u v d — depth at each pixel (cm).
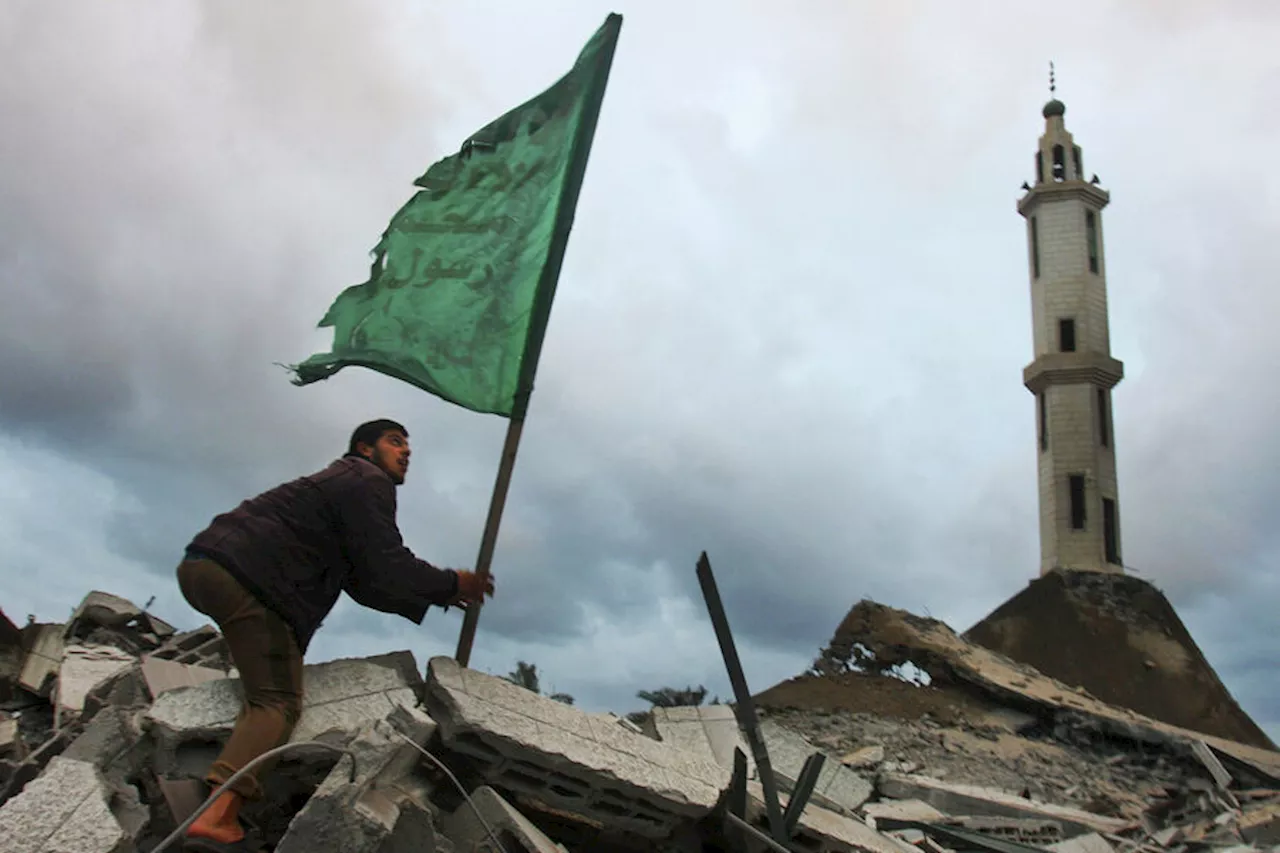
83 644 1212
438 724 510
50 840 418
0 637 1096
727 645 623
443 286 627
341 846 412
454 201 643
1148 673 4331
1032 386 5322
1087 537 4900
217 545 454
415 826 444
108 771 506
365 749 439
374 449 534
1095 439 5084
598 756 553
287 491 477
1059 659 4506
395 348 616
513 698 558
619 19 661
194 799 480
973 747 2631
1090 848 1251
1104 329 5344
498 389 611
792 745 953
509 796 549
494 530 583
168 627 1337
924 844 995
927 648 3284
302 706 488
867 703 3002
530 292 623
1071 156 5734
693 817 588
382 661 559
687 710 840
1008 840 1240
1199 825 1856
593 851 594
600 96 655
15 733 790
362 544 483
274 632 459
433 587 514
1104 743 2853
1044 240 5525
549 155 648
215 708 513
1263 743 3988
